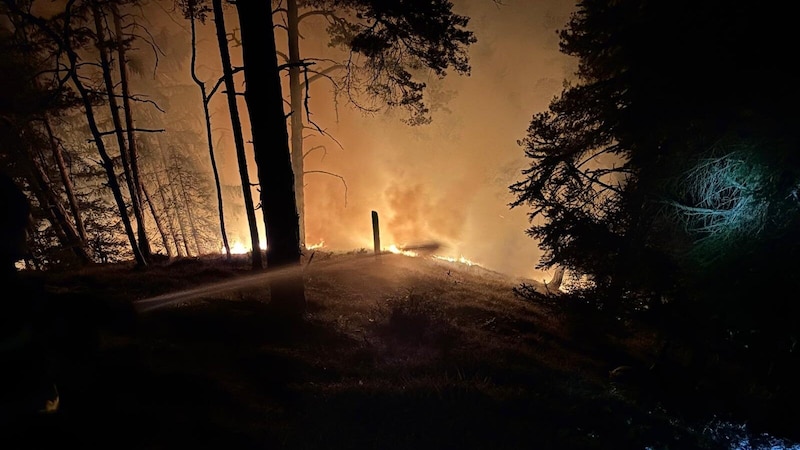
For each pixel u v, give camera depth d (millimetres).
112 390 4723
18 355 1637
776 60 7918
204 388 5453
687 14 8695
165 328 7395
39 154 16516
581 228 11391
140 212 15250
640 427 6969
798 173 7668
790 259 8000
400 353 8203
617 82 10742
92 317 1849
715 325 9234
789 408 8766
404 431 5180
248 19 7879
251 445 4492
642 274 9906
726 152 8445
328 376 6738
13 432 1658
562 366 9570
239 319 8336
